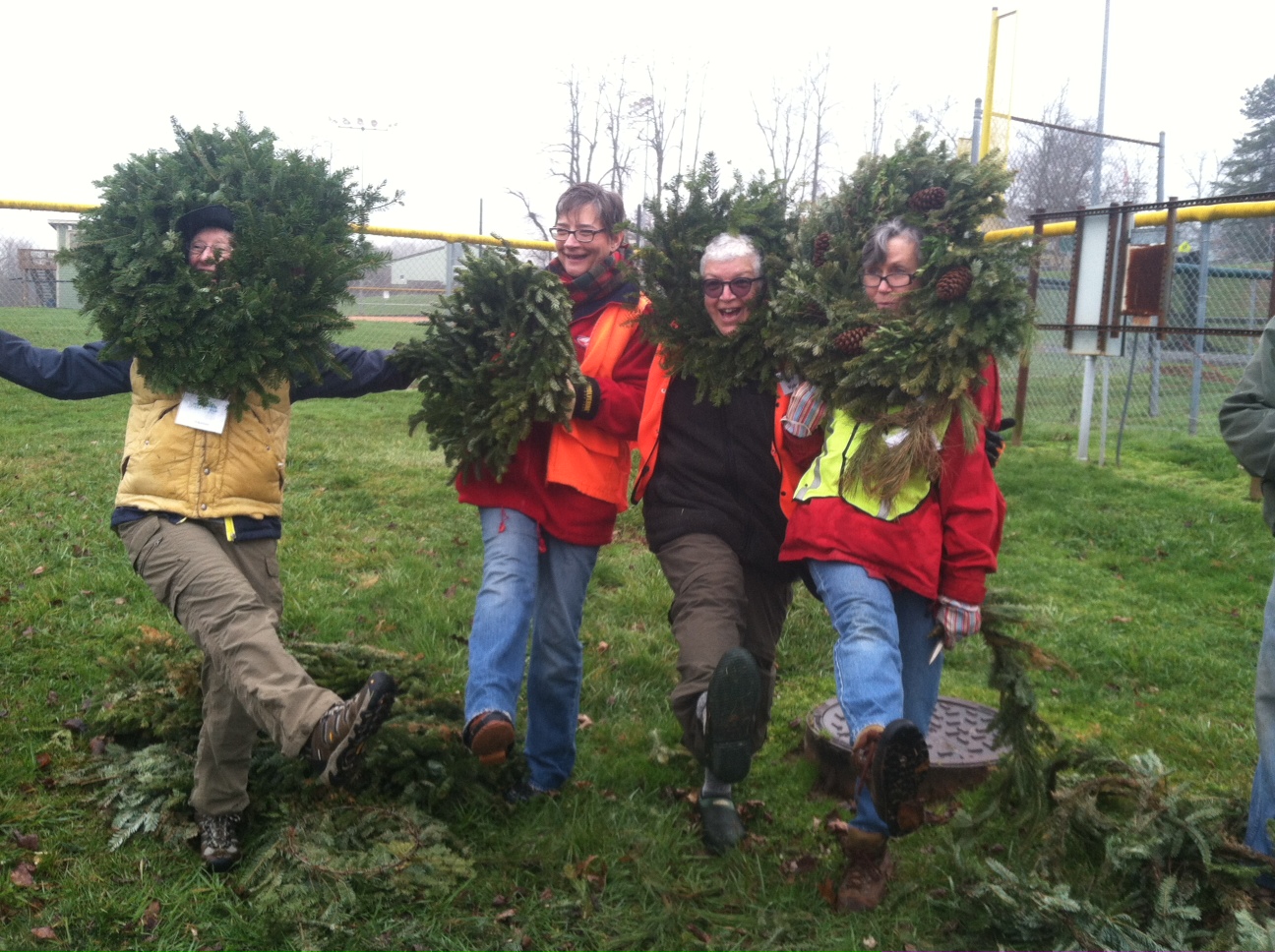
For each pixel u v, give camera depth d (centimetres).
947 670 517
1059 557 710
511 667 328
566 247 366
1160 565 686
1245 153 3694
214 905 301
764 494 343
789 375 338
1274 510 302
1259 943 249
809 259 342
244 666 296
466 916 300
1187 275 1114
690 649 321
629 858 335
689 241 352
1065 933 279
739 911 315
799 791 393
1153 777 328
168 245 318
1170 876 283
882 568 304
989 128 1329
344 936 289
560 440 346
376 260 361
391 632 525
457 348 359
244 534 324
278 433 338
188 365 312
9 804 341
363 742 287
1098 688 498
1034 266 323
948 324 303
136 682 416
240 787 325
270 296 320
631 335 365
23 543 595
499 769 364
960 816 337
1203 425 1130
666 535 346
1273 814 296
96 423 966
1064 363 1269
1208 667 519
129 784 348
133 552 318
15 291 1762
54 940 281
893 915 312
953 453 306
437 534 684
